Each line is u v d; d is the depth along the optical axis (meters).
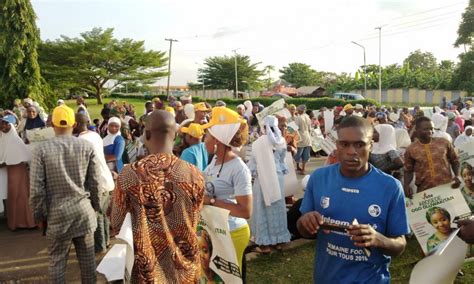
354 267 2.29
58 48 56.75
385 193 2.26
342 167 2.33
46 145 3.74
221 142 3.21
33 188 3.66
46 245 5.78
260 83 88.69
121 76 61.00
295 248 5.52
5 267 5.05
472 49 45.91
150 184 2.15
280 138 5.38
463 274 4.63
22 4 23.69
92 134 5.14
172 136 2.38
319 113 16.53
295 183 6.00
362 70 63.94
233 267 2.99
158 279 2.11
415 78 53.06
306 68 98.06
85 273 3.94
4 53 23.42
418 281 2.38
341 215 2.30
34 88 24.42
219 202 3.21
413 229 4.42
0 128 6.23
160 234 2.15
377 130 5.21
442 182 4.91
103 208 5.30
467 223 2.44
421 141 5.04
